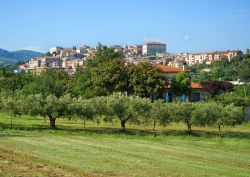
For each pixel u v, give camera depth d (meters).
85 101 77.75
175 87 128.12
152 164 36.94
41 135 61.94
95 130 73.94
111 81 115.69
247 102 114.75
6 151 42.06
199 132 76.44
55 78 127.38
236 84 181.00
